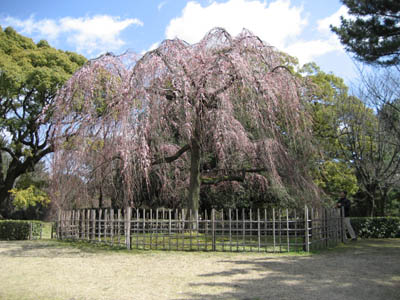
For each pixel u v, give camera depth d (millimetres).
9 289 4227
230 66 8078
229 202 13320
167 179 11195
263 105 8391
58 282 4598
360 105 13867
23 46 18016
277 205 13312
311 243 7324
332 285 4371
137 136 7426
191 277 4836
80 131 8180
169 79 8383
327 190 15031
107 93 8578
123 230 8047
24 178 17922
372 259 6332
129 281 4625
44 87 15289
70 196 8773
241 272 5152
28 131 16703
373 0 9930
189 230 7598
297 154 9586
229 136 8039
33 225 11117
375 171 13102
